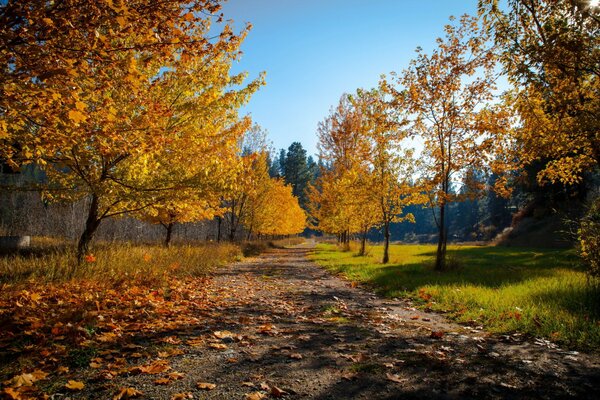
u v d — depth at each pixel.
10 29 4.14
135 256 10.80
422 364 3.91
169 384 3.29
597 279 7.75
